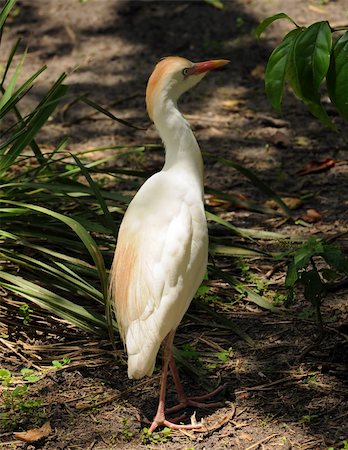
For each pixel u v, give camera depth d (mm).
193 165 8281
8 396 8289
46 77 16016
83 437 7809
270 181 12672
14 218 9969
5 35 17484
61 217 8891
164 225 7824
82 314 9055
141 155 13359
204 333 9352
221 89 15500
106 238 10875
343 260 8430
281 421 7977
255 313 9672
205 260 8016
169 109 8242
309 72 7285
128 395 8422
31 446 7680
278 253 10750
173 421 8016
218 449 7656
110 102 15211
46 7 18219
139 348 7562
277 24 17047
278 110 7688
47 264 9656
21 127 10156
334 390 8375
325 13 17172
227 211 11922
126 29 17438
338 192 12305
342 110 7355
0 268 9719
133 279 7723
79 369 8750
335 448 7570
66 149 13648
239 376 8648
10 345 9047
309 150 13500
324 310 9625
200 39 16938
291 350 9008
